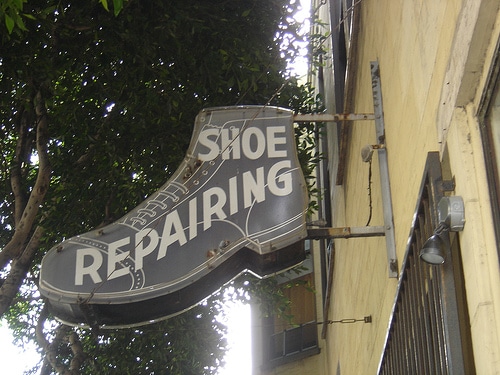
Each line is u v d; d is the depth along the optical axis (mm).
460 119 3061
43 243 7883
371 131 5738
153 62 6730
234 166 4625
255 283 8828
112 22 6312
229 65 6852
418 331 3744
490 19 2779
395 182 4621
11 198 8023
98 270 4391
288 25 7406
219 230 4430
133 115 7188
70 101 7035
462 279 3086
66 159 7508
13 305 9492
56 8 5953
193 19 6527
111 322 4430
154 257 4402
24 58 5801
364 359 6758
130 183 7434
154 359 8766
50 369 9781
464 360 3002
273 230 4387
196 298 4449
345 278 8531
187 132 7375
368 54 5828
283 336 14438
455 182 3094
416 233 3693
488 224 2834
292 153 4641
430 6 3650
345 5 7336
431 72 3602
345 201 8242
